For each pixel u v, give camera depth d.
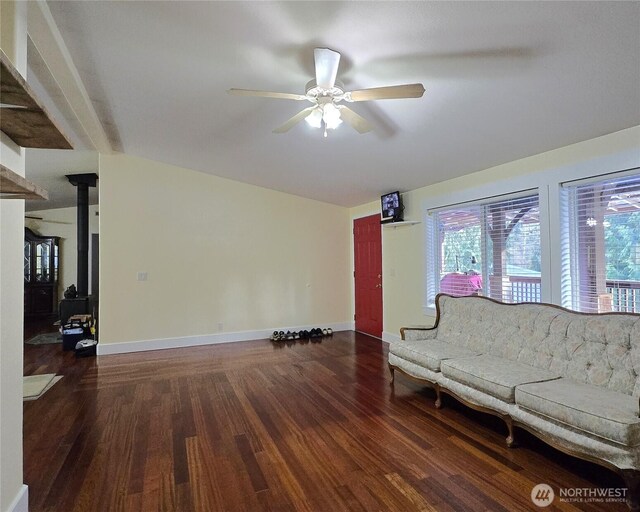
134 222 5.02
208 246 5.42
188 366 4.24
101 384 3.64
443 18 1.82
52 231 8.45
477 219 4.00
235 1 1.87
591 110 2.45
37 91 3.02
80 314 6.05
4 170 1.08
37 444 2.45
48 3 2.01
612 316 2.43
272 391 3.43
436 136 3.15
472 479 2.03
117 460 2.25
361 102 2.72
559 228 3.07
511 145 3.13
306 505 1.83
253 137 3.75
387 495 1.90
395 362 3.60
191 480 2.04
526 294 3.45
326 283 6.23
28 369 4.16
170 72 2.66
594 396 2.10
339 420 2.80
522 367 2.70
